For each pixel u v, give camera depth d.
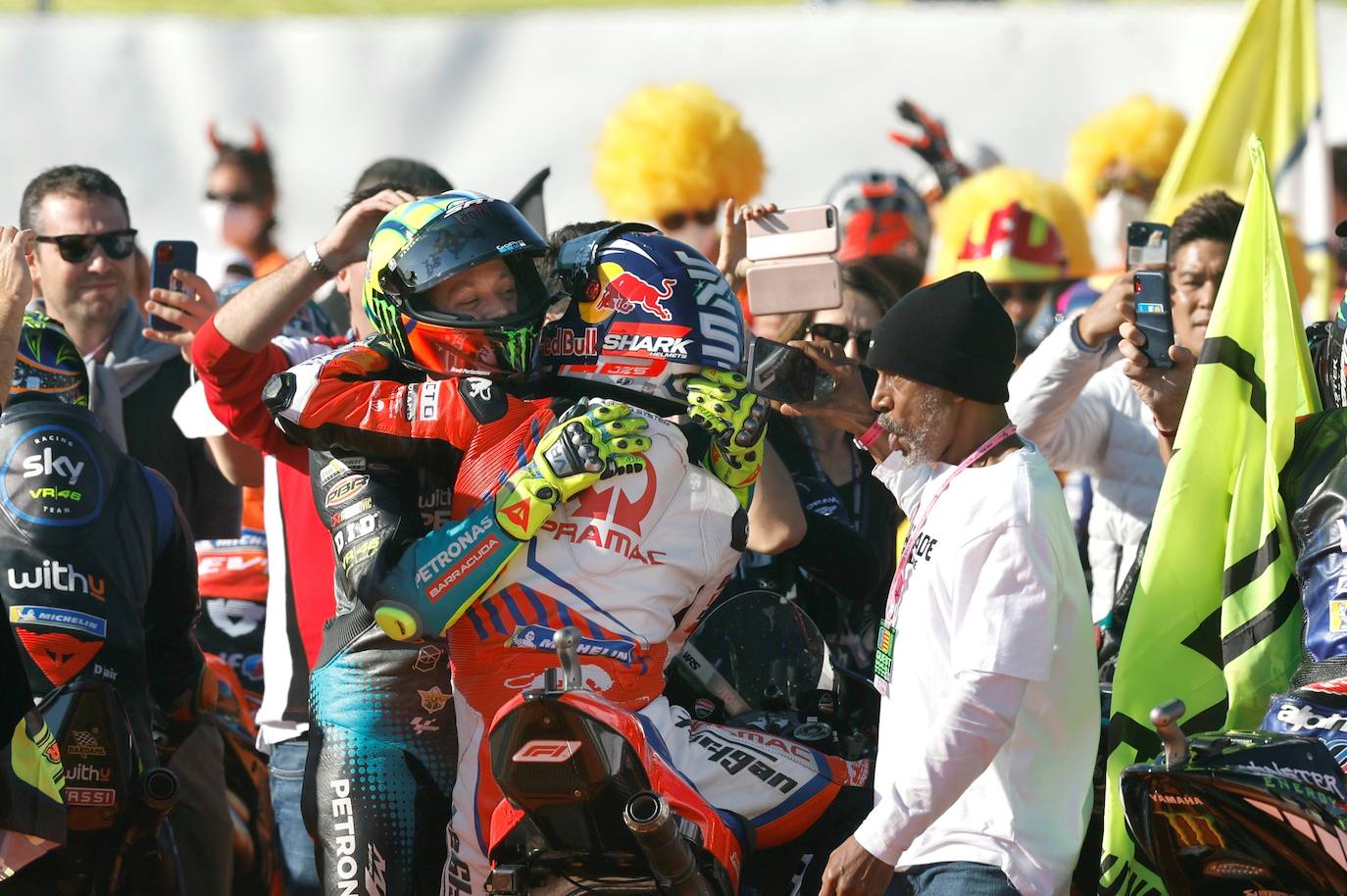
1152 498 17.70
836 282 15.62
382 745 13.85
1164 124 29.98
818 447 17.14
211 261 29.00
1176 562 13.29
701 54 30.73
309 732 14.69
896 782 11.94
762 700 13.97
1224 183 23.94
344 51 30.77
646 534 12.42
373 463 13.01
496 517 12.14
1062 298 24.30
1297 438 13.16
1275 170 23.95
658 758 11.79
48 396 15.08
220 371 14.48
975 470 12.48
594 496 12.34
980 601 11.99
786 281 15.70
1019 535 12.04
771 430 16.98
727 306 13.41
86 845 14.07
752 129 30.83
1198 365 13.60
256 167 29.67
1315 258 23.94
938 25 30.73
